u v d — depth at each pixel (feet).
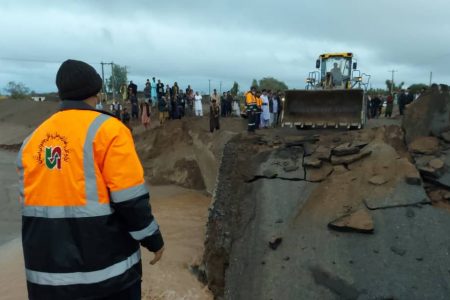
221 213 26.40
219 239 24.49
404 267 18.02
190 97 86.07
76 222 7.68
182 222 41.65
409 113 28.02
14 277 28.02
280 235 21.61
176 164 61.98
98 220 7.64
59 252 7.70
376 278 17.78
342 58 55.21
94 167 7.70
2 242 36.50
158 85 76.28
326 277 18.47
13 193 55.88
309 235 21.09
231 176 29.17
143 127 81.46
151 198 53.52
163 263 28.66
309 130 43.50
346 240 20.15
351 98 42.80
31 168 8.09
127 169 7.65
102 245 7.70
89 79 8.40
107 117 8.10
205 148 56.85
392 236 19.71
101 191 7.72
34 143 8.25
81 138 7.80
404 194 21.86
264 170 27.58
